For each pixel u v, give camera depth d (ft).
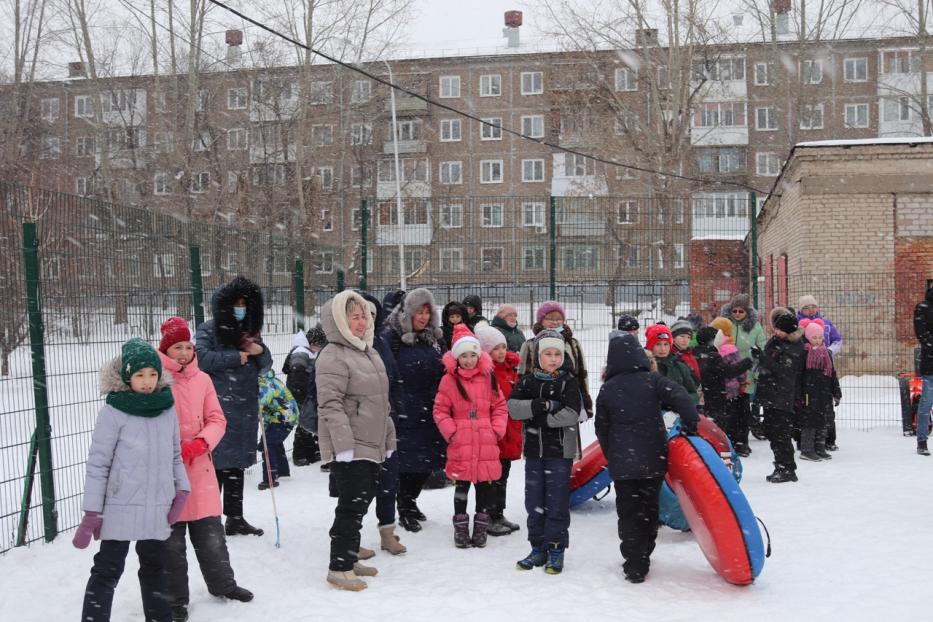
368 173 146.10
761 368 27.45
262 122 125.29
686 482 17.01
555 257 39.93
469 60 171.42
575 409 18.28
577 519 23.21
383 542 19.86
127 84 136.26
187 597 15.51
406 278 41.19
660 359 26.66
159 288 24.63
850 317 46.62
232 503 21.18
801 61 119.65
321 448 17.39
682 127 101.50
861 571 17.57
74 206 21.34
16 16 109.19
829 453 32.17
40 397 20.16
